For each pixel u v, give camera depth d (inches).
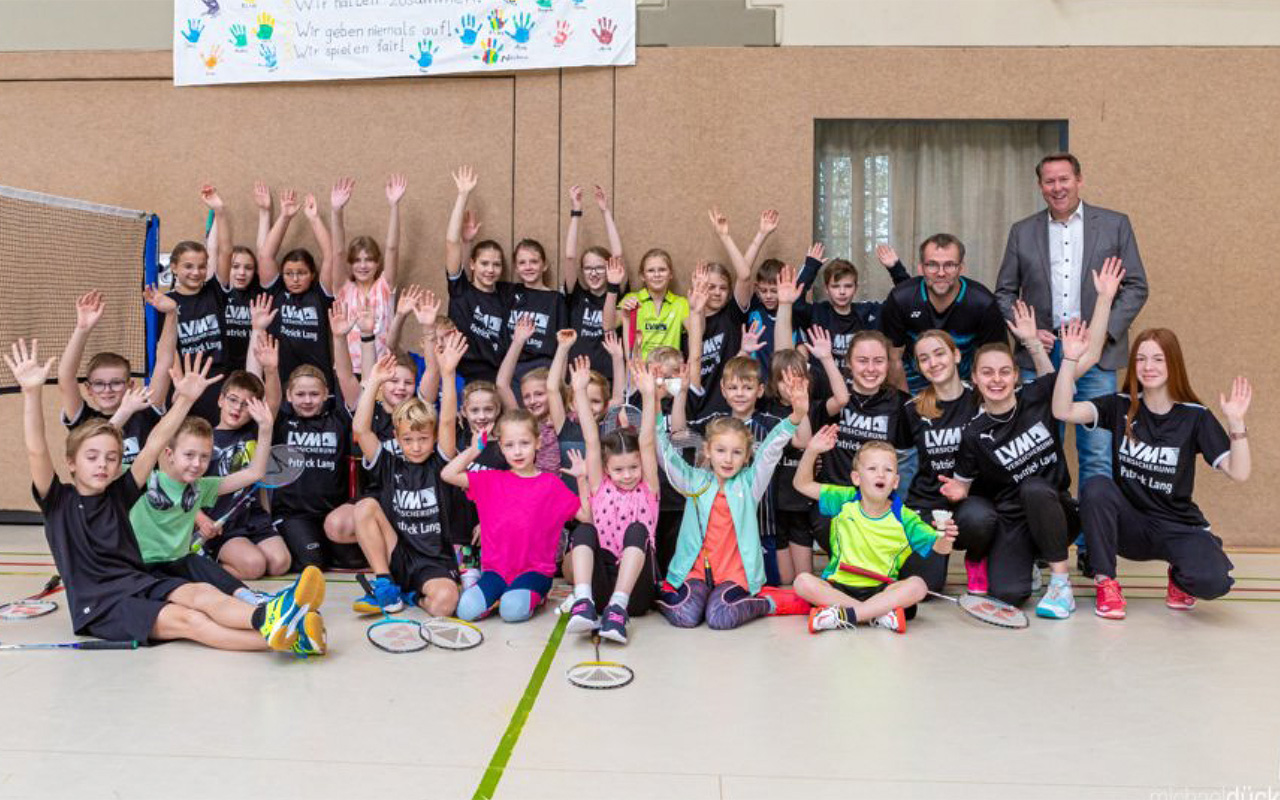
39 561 220.1
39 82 263.1
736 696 131.6
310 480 215.3
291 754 111.1
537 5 251.0
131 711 124.8
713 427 174.2
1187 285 247.1
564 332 205.5
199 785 102.8
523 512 176.7
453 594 174.4
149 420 206.8
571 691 133.3
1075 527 187.3
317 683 136.6
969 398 191.2
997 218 255.6
